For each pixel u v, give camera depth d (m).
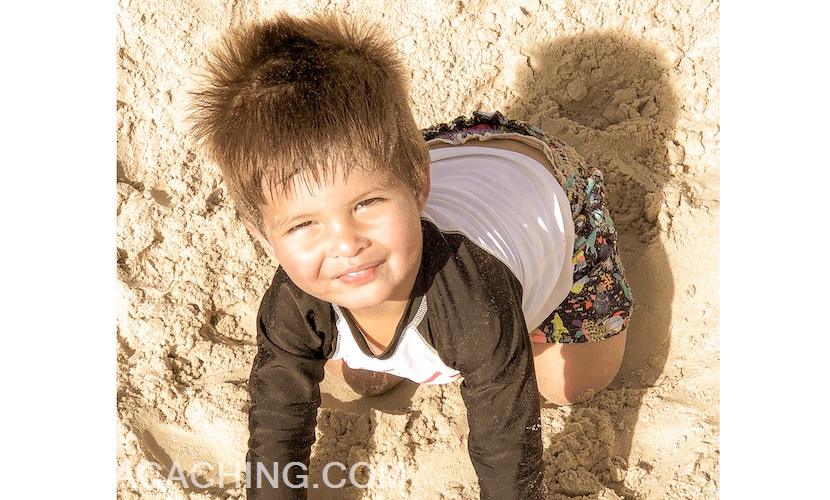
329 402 2.67
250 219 1.70
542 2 3.53
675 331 2.79
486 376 1.90
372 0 3.54
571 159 2.51
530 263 2.11
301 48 1.59
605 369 2.61
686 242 2.91
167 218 3.00
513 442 1.96
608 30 3.46
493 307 1.86
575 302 2.46
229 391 2.64
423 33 3.49
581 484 2.37
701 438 2.48
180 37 3.44
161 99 3.30
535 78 3.43
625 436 2.53
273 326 1.96
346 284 1.61
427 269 1.84
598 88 3.41
